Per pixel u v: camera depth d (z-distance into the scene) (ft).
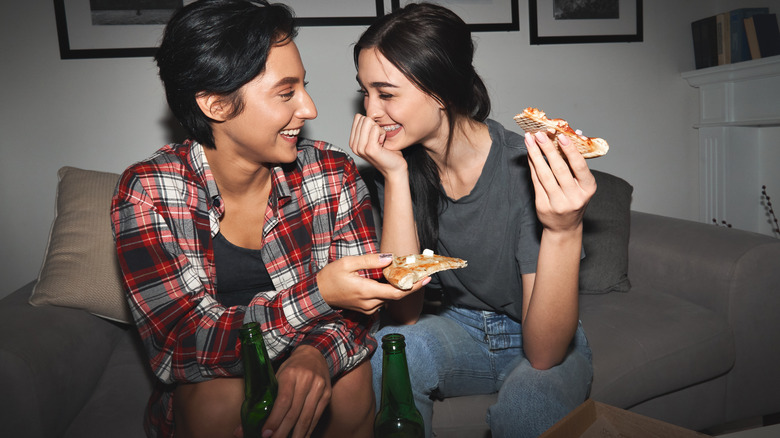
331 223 3.90
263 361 2.60
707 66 7.42
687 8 7.58
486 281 4.28
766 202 7.72
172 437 3.35
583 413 2.91
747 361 5.27
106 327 5.07
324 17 6.26
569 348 4.04
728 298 5.17
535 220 3.95
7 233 5.98
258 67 3.06
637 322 5.14
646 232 6.21
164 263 3.25
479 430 4.31
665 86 7.64
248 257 3.78
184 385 3.23
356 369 3.49
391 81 3.73
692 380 5.00
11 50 5.74
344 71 6.42
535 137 3.03
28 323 4.30
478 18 6.74
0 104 5.78
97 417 4.08
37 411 3.74
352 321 3.43
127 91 5.98
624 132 7.57
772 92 6.64
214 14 3.06
